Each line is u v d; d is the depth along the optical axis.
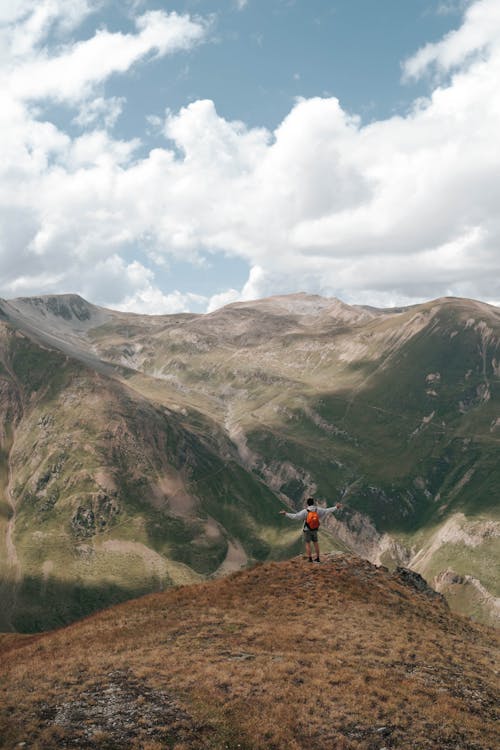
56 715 16.53
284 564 35.88
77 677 19.78
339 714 17.31
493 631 34.72
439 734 16.69
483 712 18.88
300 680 19.77
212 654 22.06
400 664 22.44
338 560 37.31
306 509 32.81
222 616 27.30
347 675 20.20
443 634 28.62
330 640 24.05
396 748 15.71
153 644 23.70
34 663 22.39
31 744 14.49
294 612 27.81
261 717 16.75
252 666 20.67
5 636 39.00
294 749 15.27
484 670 23.75
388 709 17.91
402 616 30.08
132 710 16.91
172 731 15.72
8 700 17.52
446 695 19.77
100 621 29.31
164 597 32.16
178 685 18.84
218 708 17.12
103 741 14.92
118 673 20.09
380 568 38.75
